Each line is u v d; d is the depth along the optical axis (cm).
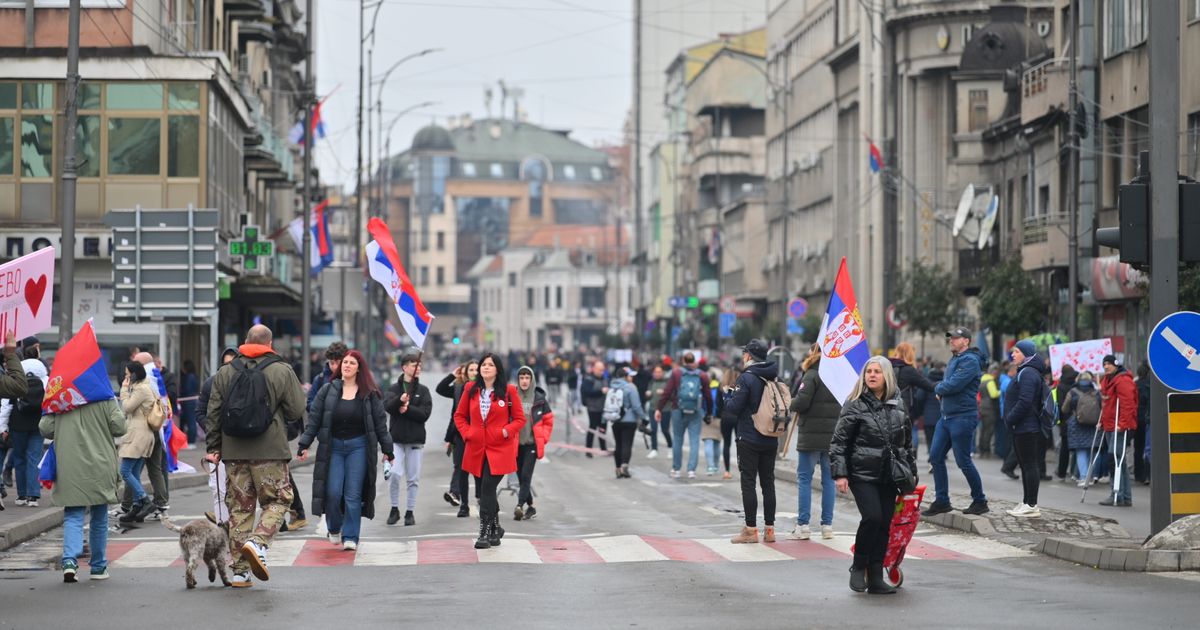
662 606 2594
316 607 2595
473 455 3578
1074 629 2320
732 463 7294
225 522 3038
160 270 6147
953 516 3903
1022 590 2788
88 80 8050
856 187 16388
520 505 4391
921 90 14062
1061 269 9812
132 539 3762
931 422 6381
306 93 8750
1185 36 7588
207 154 8094
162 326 8106
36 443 4381
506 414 3572
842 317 3675
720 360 13712
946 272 11481
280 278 12000
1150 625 2355
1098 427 5341
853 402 2764
